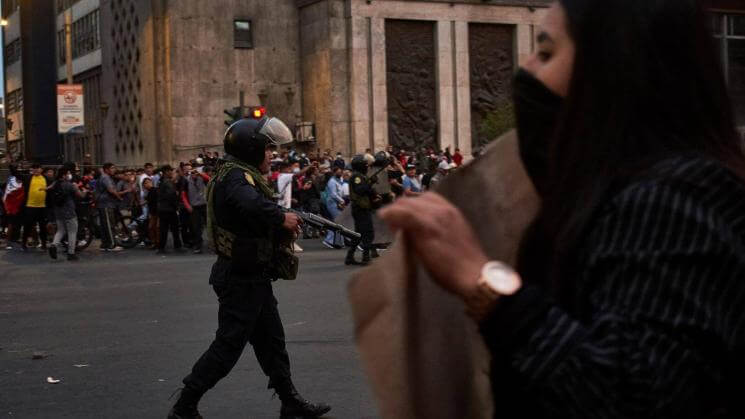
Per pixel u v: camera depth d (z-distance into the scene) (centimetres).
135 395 760
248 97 4212
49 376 842
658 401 126
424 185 2889
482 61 4319
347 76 4125
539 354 134
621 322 130
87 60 5831
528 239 159
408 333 160
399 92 4172
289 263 643
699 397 129
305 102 4284
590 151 145
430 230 142
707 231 130
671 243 131
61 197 2145
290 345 945
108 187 2452
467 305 142
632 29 144
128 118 4603
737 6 2973
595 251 138
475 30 4309
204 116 4156
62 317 1210
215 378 624
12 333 1091
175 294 1422
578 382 130
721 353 129
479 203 172
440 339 163
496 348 140
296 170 2850
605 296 134
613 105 144
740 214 134
